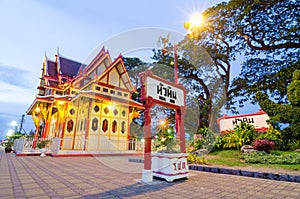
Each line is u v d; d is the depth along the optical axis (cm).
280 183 339
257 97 728
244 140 695
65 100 1000
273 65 1152
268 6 1013
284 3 1027
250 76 1227
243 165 506
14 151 1134
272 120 711
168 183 318
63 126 1035
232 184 323
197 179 365
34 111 1404
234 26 1134
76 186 282
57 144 839
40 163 568
